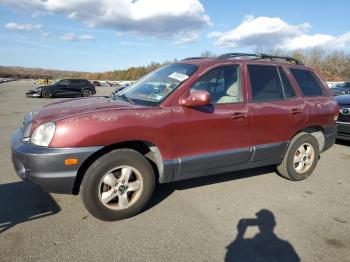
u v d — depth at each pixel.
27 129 3.38
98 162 3.24
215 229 3.36
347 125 6.96
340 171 5.48
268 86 4.45
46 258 2.78
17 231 3.18
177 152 3.65
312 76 5.13
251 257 2.91
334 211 3.89
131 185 3.46
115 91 4.77
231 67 4.16
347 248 3.10
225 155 4.00
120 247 2.98
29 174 3.12
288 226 3.48
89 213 3.58
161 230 3.30
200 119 3.71
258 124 4.22
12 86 38.38
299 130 4.77
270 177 5.00
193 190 4.35
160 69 4.55
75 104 3.76
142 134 3.36
